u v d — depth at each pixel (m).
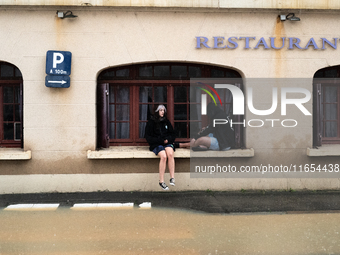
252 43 6.47
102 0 6.18
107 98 6.50
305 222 4.86
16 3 6.11
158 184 6.47
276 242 4.13
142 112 6.77
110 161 6.43
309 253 3.82
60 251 3.85
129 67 6.64
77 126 6.37
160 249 3.91
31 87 6.29
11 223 4.77
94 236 4.30
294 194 6.34
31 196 6.15
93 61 6.35
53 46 6.29
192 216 5.12
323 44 6.48
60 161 6.38
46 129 6.34
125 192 6.38
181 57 6.41
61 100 6.33
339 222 4.86
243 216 5.13
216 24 6.43
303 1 6.35
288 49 6.51
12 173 6.34
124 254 3.77
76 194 6.26
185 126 6.75
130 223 4.79
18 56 6.26
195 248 3.95
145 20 6.36
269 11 6.40
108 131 6.57
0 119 6.63
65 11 6.25
